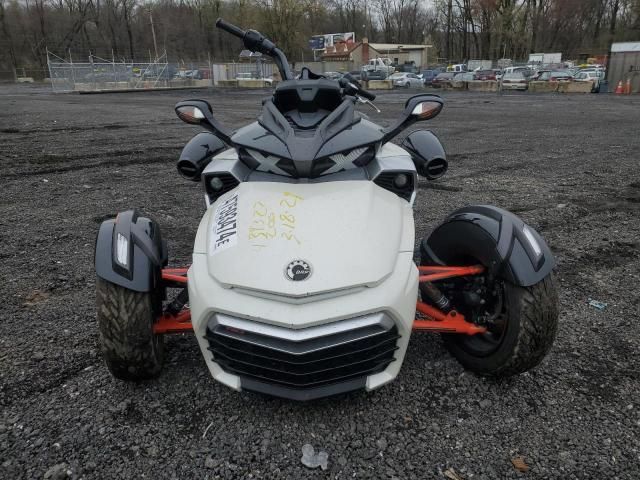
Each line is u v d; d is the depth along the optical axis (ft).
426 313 10.84
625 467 8.35
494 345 10.07
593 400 9.97
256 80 153.17
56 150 37.58
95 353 11.66
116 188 26.53
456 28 271.69
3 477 8.20
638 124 52.85
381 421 9.42
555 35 260.83
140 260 9.57
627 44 112.57
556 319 9.46
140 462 8.53
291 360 8.39
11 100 93.30
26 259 17.15
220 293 8.68
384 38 350.02
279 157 10.17
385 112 63.21
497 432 9.16
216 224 9.82
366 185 10.25
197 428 9.28
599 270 16.08
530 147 38.96
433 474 8.26
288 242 8.90
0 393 10.23
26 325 12.89
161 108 73.51
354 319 8.47
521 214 21.76
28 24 258.16
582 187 26.37
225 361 9.14
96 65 136.87
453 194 25.02
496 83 127.44
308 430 9.20
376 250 9.00
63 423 9.39
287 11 190.70
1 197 24.80
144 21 280.31
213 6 234.79
